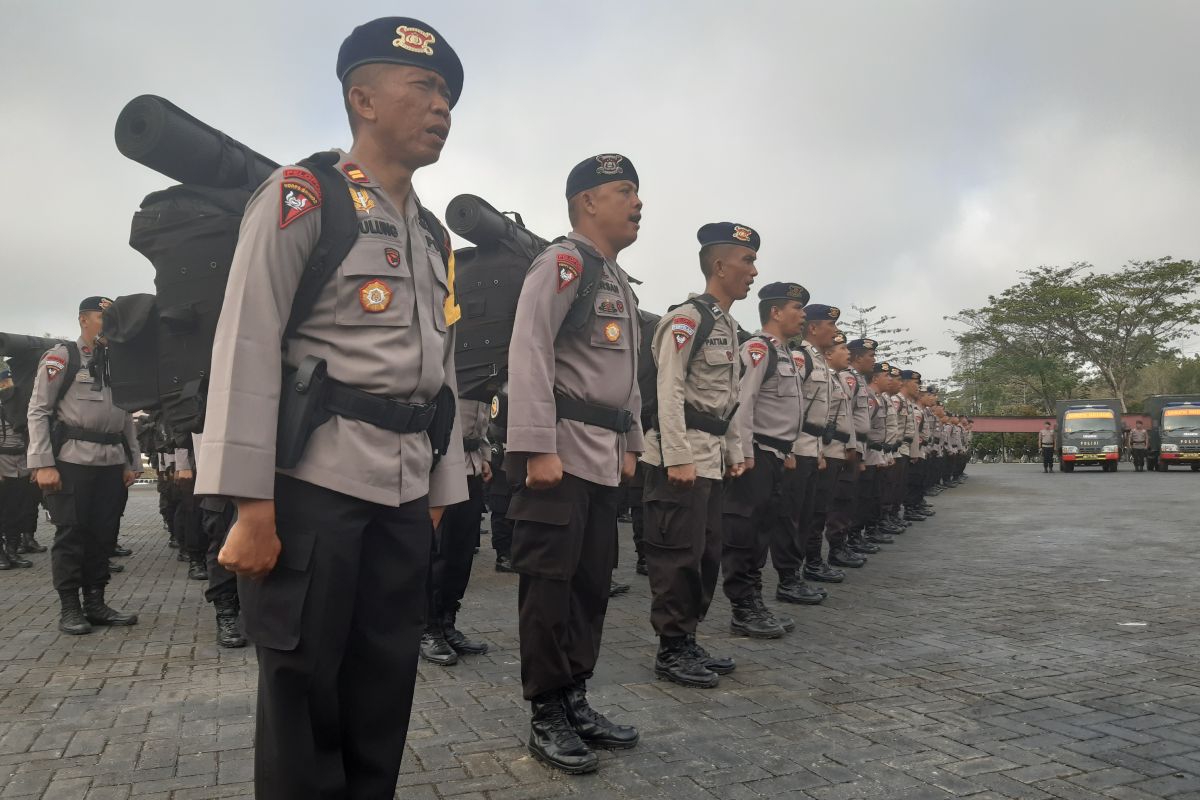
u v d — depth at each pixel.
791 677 4.18
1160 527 11.45
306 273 1.83
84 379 5.25
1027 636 5.08
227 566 1.68
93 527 5.38
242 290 1.73
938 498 17.94
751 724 3.46
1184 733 3.34
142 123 2.59
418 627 2.00
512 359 3.02
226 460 1.65
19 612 6.00
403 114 2.00
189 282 2.49
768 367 5.30
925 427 13.98
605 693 3.92
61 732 3.38
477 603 6.26
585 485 3.15
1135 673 4.24
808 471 6.38
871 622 5.53
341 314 1.85
